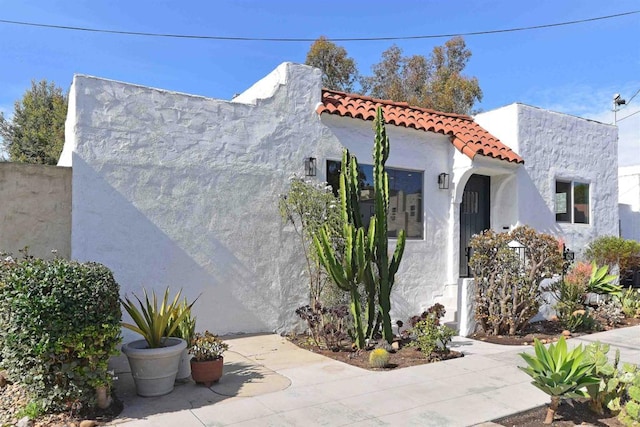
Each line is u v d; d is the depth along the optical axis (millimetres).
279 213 9477
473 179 12438
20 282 5016
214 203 8852
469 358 8062
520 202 12008
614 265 13336
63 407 5215
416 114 11789
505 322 10078
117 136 8039
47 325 4945
